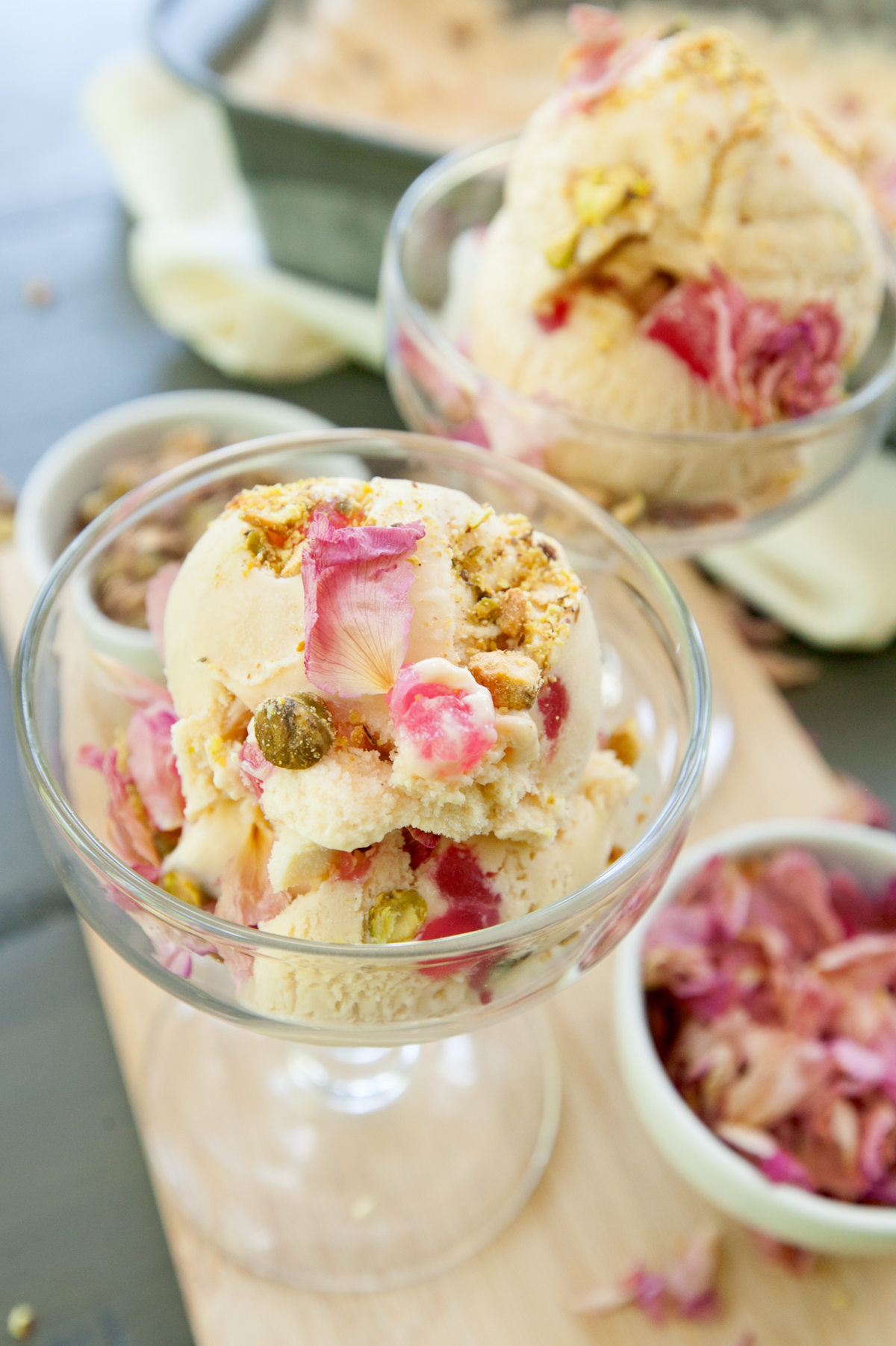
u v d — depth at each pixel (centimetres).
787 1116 31
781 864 33
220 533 27
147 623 30
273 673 26
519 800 25
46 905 36
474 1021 26
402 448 29
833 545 41
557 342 33
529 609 26
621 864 25
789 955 33
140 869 27
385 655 25
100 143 55
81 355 50
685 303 33
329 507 27
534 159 34
